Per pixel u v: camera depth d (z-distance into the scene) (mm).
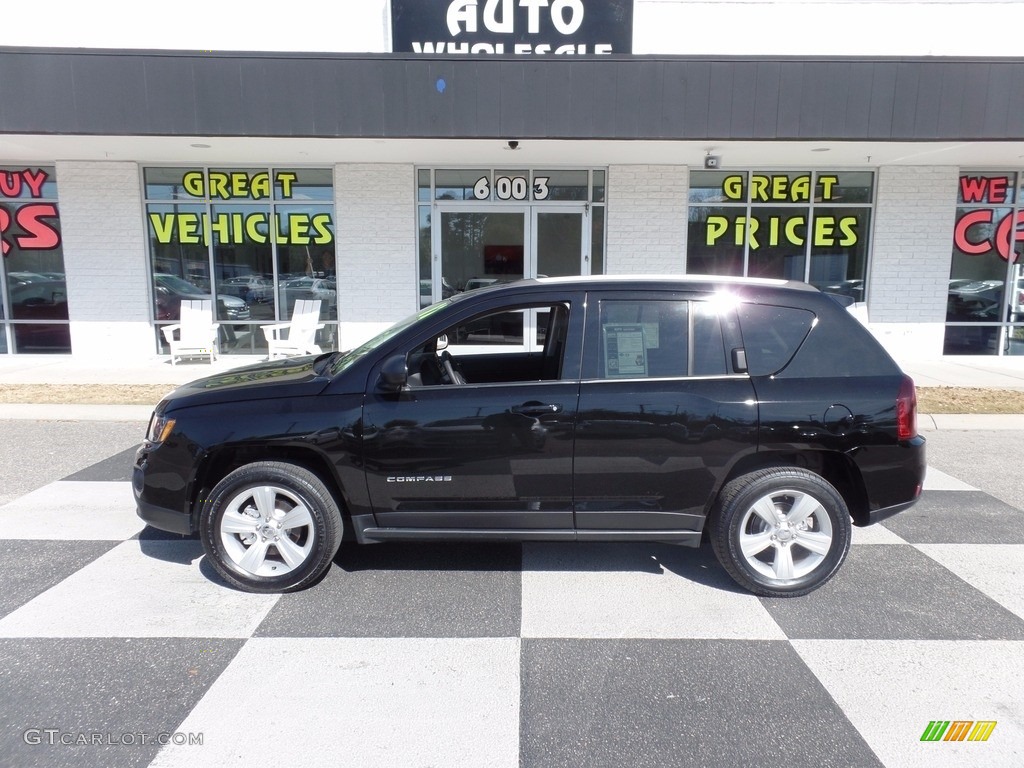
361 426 3820
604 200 11578
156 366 11258
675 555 4508
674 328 3910
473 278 11773
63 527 4891
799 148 9969
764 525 3869
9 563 4301
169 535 4766
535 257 11719
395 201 11453
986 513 5285
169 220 11641
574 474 3832
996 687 3059
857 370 3873
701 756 2633
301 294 11891
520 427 3791
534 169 11516
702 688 3053
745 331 3902
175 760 2588
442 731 2766
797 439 3777
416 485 3867
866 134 8953
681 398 3787
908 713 2881
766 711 2896
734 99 8883
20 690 3012
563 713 2883
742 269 11859
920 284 11797
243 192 11586
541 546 4652
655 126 8961
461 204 11578
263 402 3914
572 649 3367
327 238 11734
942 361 11805
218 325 11812
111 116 8883
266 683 3072
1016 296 12000
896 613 3725
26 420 8094
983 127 8938
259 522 3902
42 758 2592
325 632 3510
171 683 3068
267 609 3746
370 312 11719
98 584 4023
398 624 3596
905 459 3840
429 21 10500
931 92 8867
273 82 8859
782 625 3598
